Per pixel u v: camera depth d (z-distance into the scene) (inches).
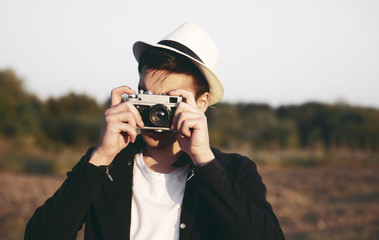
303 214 302.2
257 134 956.6
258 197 67.0
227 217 61.3
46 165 527.8
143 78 72.9
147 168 70.9
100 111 996.6
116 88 71.7
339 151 807.7
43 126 792.3
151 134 69.6
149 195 68.5
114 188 68.2
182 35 76.5
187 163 70.4
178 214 66.9
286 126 976.3
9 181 405.4
